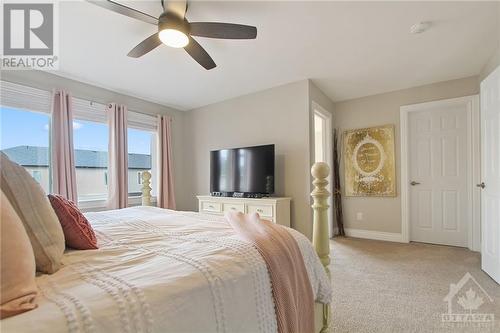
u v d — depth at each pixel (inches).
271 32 86.0
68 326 20.7
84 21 78.7
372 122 152.5
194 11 74.6
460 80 127.5
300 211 127.6
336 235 159.3
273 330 36.3
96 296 24.5
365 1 71.2
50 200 40.6
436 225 136.6
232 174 144.2
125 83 130.8
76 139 127.0
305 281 44.5
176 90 142.3
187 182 179.9
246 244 40.8
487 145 93.2
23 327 19.7
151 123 160.4
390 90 144.8
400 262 107.6
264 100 142.1
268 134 140.3
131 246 42.3
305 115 127.3
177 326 26.3
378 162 149.6
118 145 137.5
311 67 114.1
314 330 45.3
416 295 78.0
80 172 128.3
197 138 174.7
